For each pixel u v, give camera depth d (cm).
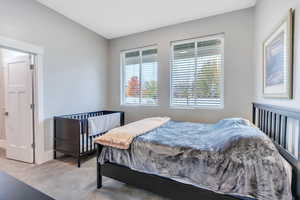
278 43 163
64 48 316
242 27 274
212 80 305
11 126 296
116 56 408
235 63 281
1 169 257
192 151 155
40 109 277
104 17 313
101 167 207
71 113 331
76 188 207
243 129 160
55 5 279
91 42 373
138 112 381
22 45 249
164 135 203
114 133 205
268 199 120
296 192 119
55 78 301
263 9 215
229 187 134
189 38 319
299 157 116
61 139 290
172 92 344
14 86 292
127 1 261
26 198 79
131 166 184
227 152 140
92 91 379
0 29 226
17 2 244
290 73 139
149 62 370
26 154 283
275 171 122
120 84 405
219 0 252
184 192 157
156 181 171
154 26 345
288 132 145
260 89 228
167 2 261
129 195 194
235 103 283
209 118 305
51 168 262
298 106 129
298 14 130
